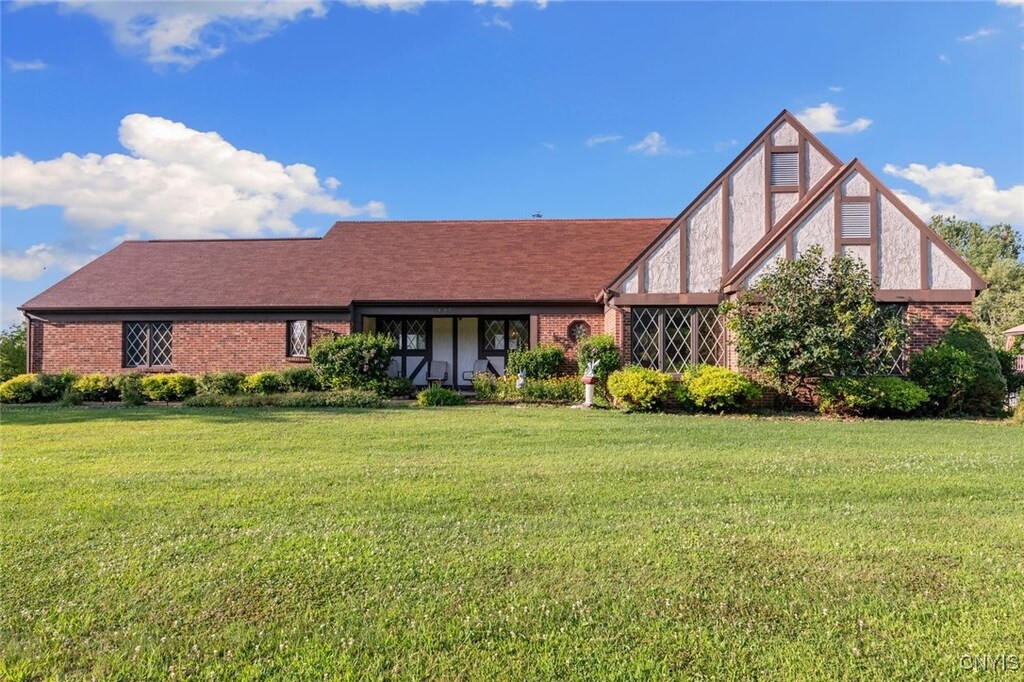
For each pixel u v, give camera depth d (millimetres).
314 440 9680
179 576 4258
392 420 12125
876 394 12844
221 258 20938
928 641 3439
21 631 3578
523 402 15664
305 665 3234
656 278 15305
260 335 18406
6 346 25156
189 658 3312
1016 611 3766
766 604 3877
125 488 6562
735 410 13734
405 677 3145
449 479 6984
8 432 10477
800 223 14406
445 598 3949
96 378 17000
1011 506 5934
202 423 11664
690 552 4695
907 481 6914
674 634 3525
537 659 3287
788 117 15461
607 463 7895
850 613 3758
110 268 20469
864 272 13219
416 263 20094
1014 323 37969
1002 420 12781
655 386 13586
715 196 15406
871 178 14320
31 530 5184
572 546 4820
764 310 13391
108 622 3676
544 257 20203
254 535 5047
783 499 6203
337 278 19359
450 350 20547
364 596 3979
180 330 18516
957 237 65938
